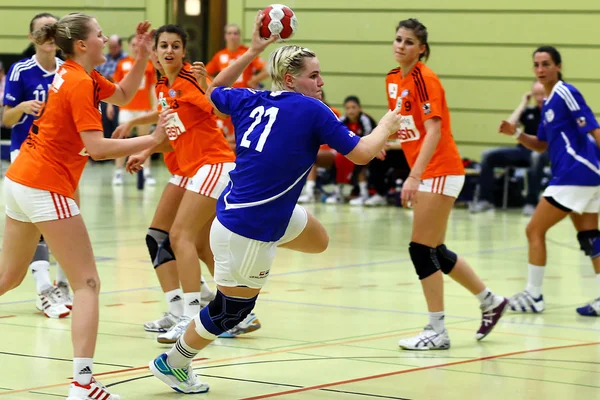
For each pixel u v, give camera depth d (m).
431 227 10.56
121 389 8.64
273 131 8.05
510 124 13.23
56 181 8.20
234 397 8.39
